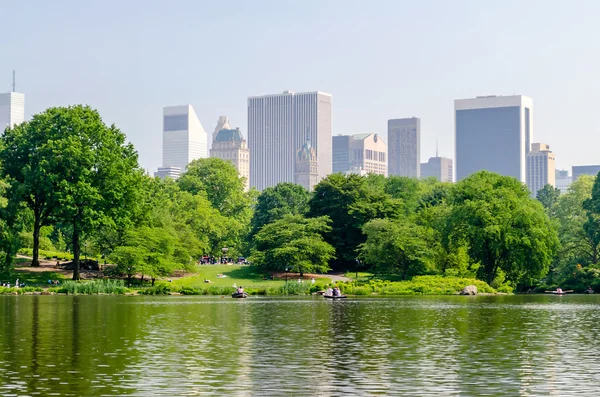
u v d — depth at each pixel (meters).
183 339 52.72
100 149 127.06
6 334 55.38
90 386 35.34
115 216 125.69
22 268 129.38
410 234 139.50
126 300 99.19
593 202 163.50
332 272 157.62
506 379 37.38
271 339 52.91
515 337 54.25
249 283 135.88
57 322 65.00
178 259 137.12
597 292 138.38
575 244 168.88
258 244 152.75
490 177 139.25
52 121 127.12
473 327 61.47
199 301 98.69
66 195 119.88
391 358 43.91
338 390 34.72
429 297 114.50
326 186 162.50
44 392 34.03
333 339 52.97
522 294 129.75
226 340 52.19
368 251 141.75
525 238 126.69
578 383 36.38
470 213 129.25
